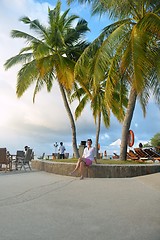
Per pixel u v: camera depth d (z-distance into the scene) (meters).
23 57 20.77
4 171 15.39
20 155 16.27
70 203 6.57
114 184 9.94
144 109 15.82
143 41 11.92
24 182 10.27
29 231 4.42
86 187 9.16
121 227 4.66
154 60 12.88
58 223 4.89
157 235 4.23
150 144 42.28
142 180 10.88
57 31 19.75
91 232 4.38
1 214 5.49
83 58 14.22
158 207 6.20
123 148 15.06
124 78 14.56
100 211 5.79
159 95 14.56
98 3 14.98
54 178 11.86
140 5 13.84
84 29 21.30
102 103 26.06
